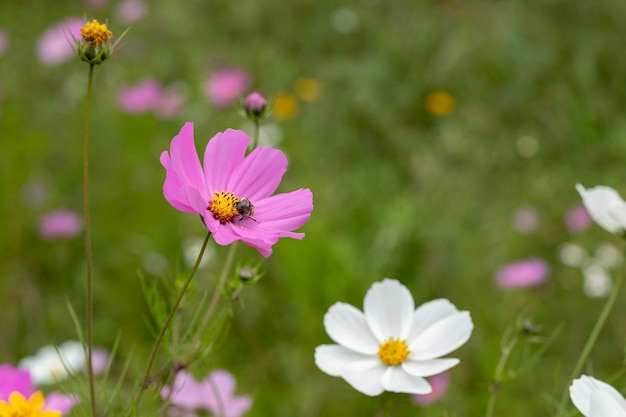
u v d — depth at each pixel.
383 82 2.16
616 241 1.64
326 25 2.45
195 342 0.87
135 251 1.51
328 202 1.69
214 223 0.80
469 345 1.34
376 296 0.88
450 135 2.02
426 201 1.76
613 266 1.55
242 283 0.88
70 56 2.00
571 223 1.70
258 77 2.30
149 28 2.47
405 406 1.22
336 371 0.85
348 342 0.87
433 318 0.87
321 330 1.31
